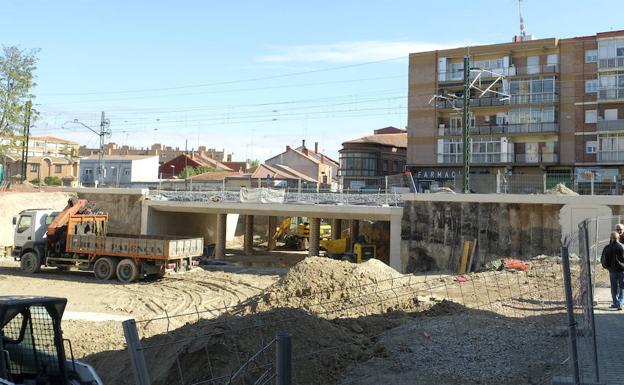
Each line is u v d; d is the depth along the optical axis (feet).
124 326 15.98
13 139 165.78
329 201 127.24
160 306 75.05
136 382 15.81
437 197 102.22
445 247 100.58
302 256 149.38
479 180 146.72
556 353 28.19
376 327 37.58
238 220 181.78
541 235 91.56
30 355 23.76
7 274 104.27
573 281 45.11
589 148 170.71
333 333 32.42
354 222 140.97
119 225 147.13
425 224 103.35
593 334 23.11
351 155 227.61
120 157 275.80
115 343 48.85
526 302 45.16
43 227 106.42
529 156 178.60
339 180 238.68
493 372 26.43
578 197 88.99
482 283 61.11
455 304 44.47
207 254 142.41
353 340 32.65
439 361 28.63
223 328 31.76
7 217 141.08
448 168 189.26
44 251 104.88
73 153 282.97
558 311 39.78
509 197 94.79
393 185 137.08
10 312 22.34
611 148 166.20
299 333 30.99
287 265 129.59
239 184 221.05
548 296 48.49
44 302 23.12
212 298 81.30
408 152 194.70
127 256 98.43
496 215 95.96
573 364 19.70
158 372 31.17
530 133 176.96
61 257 104.12
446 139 188.85
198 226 162.40
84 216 106.73
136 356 15.84
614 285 38.91
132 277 96.07
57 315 23.72
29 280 97.60
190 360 29.78
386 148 236.43
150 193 148.56
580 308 30.73
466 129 110.83
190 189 162.61
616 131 164.76
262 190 131.64
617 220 71.67
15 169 264.52
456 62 190.08
